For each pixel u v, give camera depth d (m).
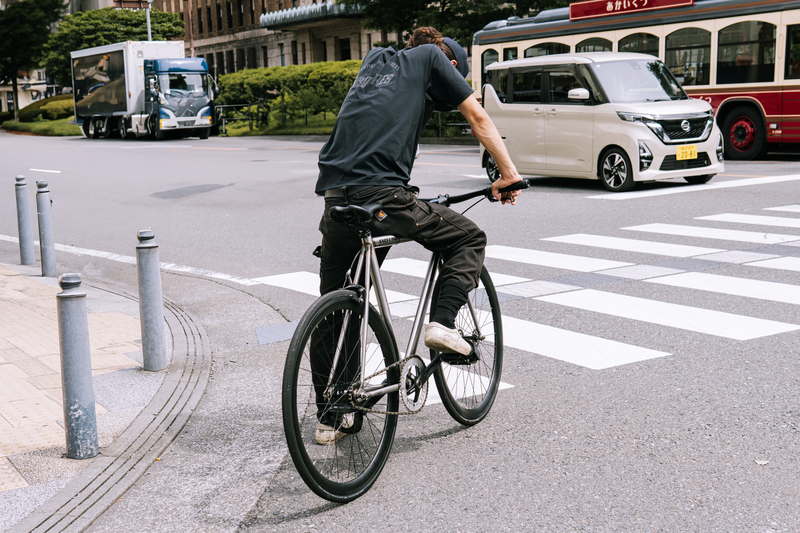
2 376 5.09
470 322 4.16
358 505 3.43
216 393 4.89
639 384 4.72
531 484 3.54
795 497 3.33
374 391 3.52
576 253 8.57
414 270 8.08
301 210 13.02
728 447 3.82
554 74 14.03
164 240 10.85
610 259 8.20
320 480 3.30
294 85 40.56
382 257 3.85
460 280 3.75
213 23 61.41
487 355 4.39
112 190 16.77
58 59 58.69
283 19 50.12
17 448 4.01
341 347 3.45
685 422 4.14
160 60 35.47
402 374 3.64
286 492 3.58
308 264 8.80
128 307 7.00
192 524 3.32
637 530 3.12
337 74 38.34
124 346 5.79
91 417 3.92
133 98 36.38
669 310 6.24
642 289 6.92
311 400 3.46
